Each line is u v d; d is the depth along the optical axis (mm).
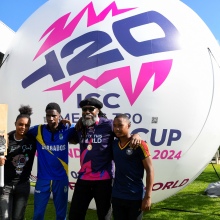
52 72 4148
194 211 5723
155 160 4164
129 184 3088
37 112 4211
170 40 4195
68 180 3896
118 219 3137
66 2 4590
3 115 3316
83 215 3408
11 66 4695
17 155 3432
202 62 4375
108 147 3332
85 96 3977
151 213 5566
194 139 4305
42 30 4492
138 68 3980
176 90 4074
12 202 3473
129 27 4141
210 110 4426
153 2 4504
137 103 3945
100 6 4340
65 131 3488
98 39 4090
